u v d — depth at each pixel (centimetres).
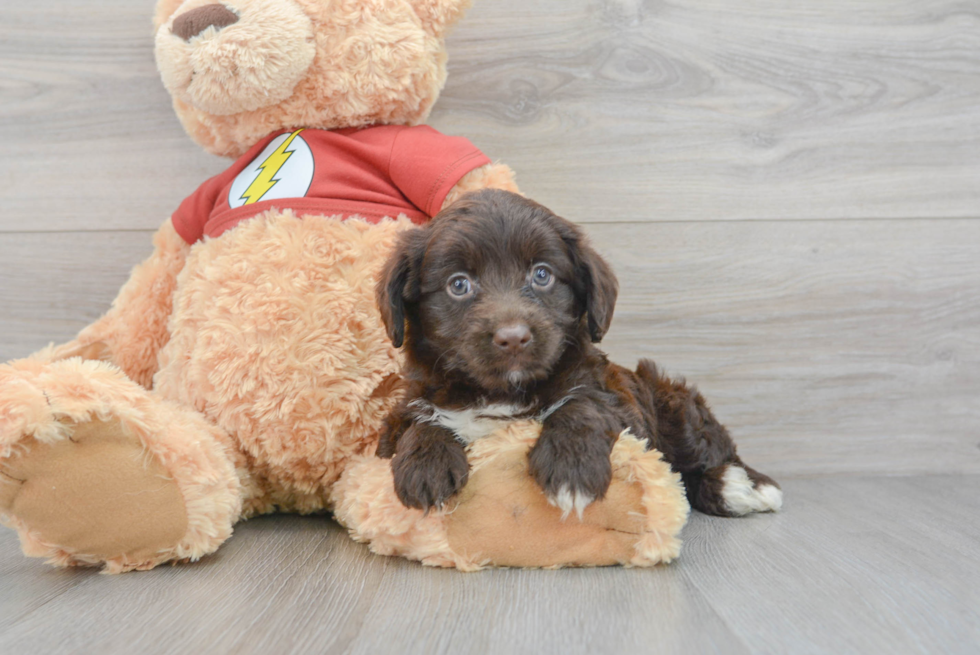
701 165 90
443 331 66
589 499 63
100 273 91
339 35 76
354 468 72
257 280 72
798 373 91
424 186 75
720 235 91
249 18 74
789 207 91
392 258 68
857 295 91
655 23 89
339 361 71
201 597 61
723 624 57
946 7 90
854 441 92
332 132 78
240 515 75
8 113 90
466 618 58
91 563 67
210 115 80
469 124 90
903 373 91
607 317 68
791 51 90
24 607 60
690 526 74
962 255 91
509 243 66
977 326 91
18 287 91
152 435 65
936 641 55
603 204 91
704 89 90
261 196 76
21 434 62
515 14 89
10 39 90
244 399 71
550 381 67
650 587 62
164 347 80
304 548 70
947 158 91
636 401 72
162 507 65
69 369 66
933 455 92
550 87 90
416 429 66
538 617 58
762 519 76
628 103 90
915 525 74
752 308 91
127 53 90
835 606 59
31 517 64
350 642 55
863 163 91
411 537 66
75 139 90
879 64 90
